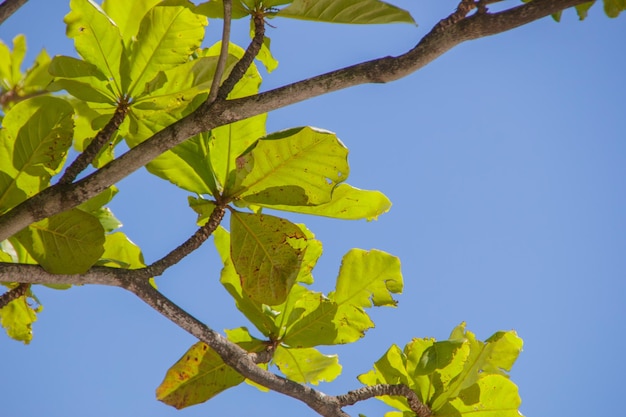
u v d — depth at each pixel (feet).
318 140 10.50
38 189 10.58
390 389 11.08
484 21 9.86
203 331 10.69
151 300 10.61
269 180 10.68
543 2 9.82
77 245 10.52
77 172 10.36
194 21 10.72
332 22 10.26
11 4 10.15
